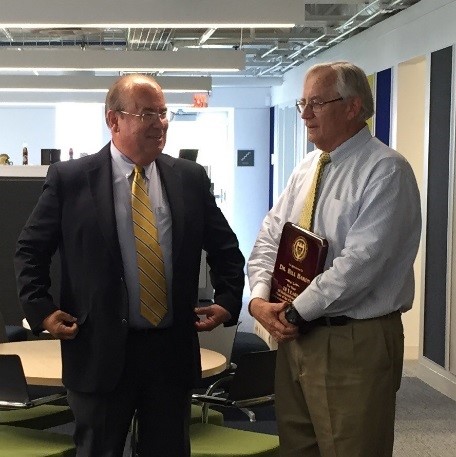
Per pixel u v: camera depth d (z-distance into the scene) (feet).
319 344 9.00
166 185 9.37
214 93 49.65
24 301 9.05
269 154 50.11
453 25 21.50
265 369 11.93
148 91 9.00
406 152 26.21
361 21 28.63
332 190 9.12
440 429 18.70
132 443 11.17
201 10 17.98
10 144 50.88
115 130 9.19
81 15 17.80
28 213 21.18
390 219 8.73
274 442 11.46
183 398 9.27
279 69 45.24
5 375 11.55
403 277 9.05
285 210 9.87
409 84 26.11
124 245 9.04
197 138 51.44
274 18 18.04
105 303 8.89
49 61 27.86
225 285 9.81
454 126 21.39
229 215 50.98
